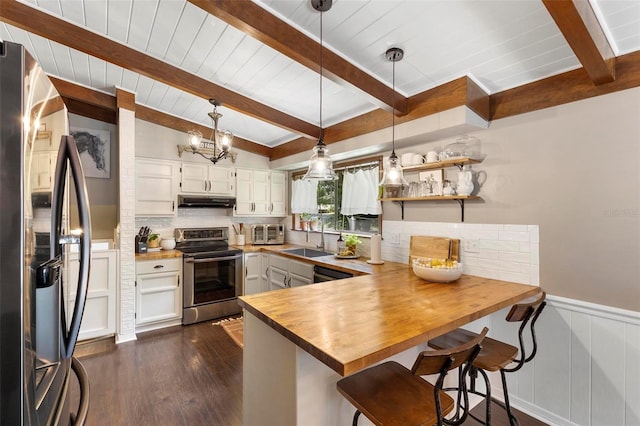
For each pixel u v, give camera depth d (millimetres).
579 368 1941
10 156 656
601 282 1858
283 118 3246
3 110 653
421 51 1979
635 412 1743
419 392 1322
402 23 1745
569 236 1981
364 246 3539
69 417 1025
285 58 2314
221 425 1946
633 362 1749
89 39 2174
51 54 2561
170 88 3170
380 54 2045
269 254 4156
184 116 3920
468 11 1609
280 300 1736
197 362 2740
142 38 2230
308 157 3945
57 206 928
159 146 3920
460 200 2553
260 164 4773
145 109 3730
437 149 2717
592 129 1884
